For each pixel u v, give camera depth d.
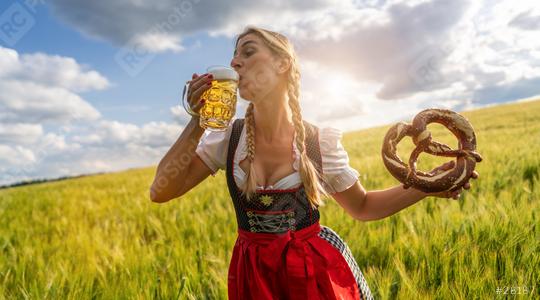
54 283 2.88
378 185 6.83
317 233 1.57
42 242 4.63
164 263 3.35
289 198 1.49
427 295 2.28
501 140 13.09
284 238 1.45
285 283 1.45
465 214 3.81
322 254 1.48
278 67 1.46
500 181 5.73
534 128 17.70
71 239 4.31
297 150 1.51
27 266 3.48
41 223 6.16
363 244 3.23
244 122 1.60
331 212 4.27
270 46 1.44
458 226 3.39
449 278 2.60
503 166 6.95
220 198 6.52
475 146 1.42
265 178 1.51
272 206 1.49
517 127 20.89
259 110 1.50
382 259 3.00
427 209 4.52
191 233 4.46
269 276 1.45
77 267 3.18
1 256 3.87
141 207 6.23
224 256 3.29
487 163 7.30
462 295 2.27
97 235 4.34
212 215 4.93
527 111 32.28
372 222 3.82
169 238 4.34
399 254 2.96
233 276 1.59
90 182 16.06
